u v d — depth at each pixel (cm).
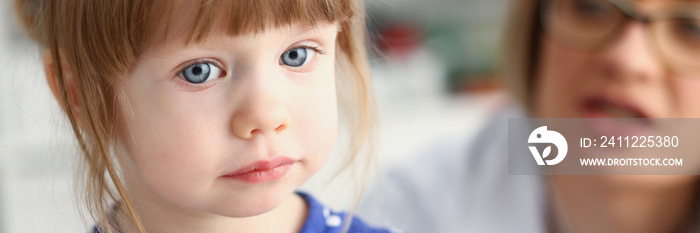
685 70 100
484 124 138
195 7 70
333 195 93
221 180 73
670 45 101
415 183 130
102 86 74
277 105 72
